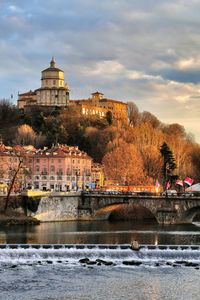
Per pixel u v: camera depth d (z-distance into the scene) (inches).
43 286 4766.2
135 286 4827.8
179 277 5142.7
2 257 5802.2
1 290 4623.5
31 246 6067.9
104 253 5935.0
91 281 4963.1
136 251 5949.8
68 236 7549.2
